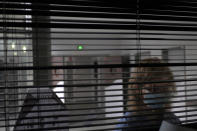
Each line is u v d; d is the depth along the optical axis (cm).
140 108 121
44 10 105
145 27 116
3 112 95
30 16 108
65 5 108
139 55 119
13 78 103
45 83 117
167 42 263
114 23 115
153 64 118
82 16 106
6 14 96
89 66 107
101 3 108
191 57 192
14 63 96
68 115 102
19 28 105
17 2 96
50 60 124
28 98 101
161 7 119
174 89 130
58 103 104
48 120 104
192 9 124
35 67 99
